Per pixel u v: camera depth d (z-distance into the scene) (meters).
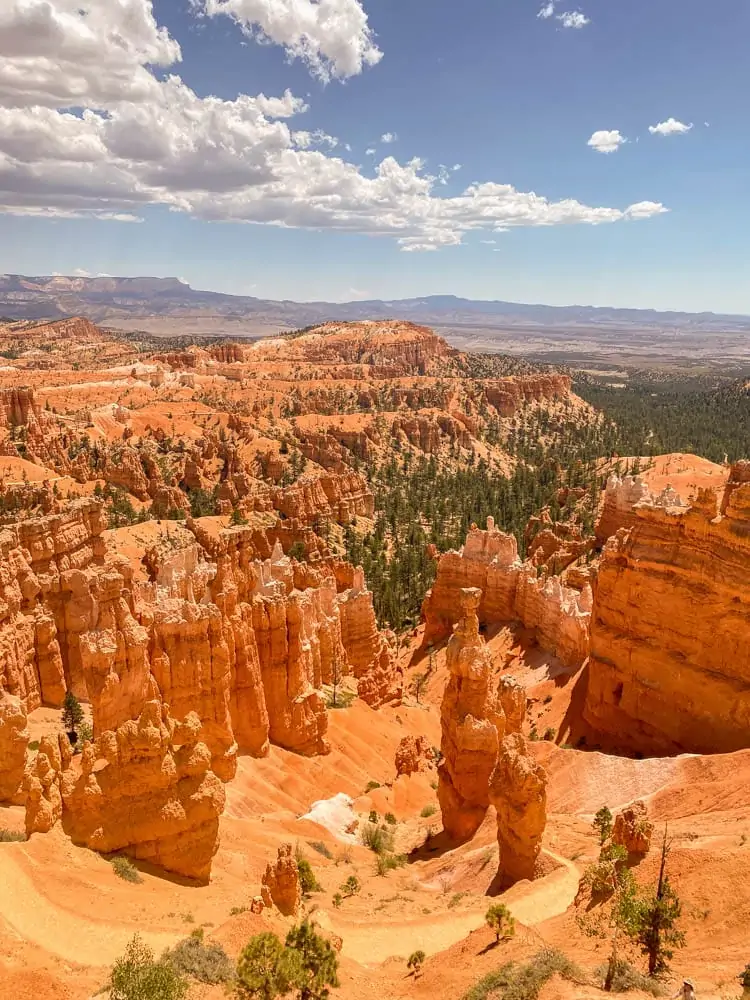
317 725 61.25
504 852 38.97
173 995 22.44
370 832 50.97
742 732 52.28
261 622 57.94
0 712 39.44
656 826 41.59
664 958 27.94
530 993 25.44
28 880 27.91
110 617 47.31
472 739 47.09
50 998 22.59
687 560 57.03
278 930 29.03
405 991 28.36
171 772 33.56
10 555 57.88
